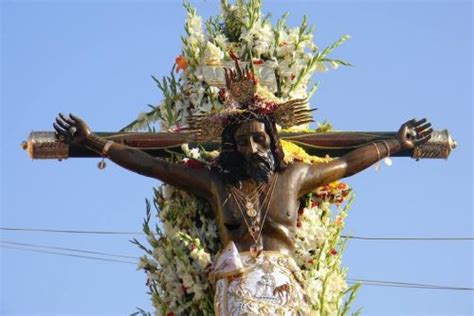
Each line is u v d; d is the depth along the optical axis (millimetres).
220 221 27188
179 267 27891
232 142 27344
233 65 29719
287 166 27516
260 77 29609
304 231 28266
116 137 28234
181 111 29719
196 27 30328
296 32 30047
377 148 28219
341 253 28609
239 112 27188
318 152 28625
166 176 27609
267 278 26109
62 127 27938
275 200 27078
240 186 27234
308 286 27906
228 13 30484
